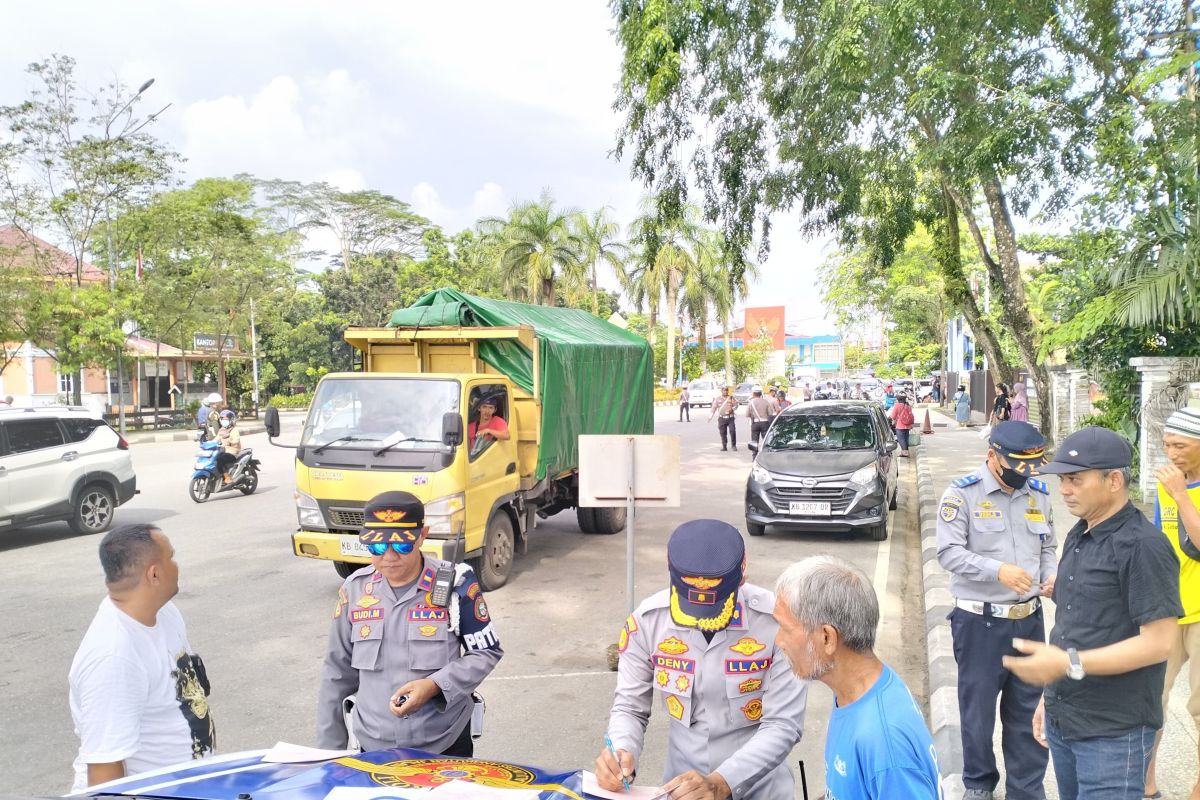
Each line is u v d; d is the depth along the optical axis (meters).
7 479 10.62
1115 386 13.75
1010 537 3.96
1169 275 11.19
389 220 69.56
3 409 11.06
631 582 6.07
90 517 11.76
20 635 7.26
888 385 45.44
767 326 78.12
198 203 33.31
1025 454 3.85
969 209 18.25
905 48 11.81
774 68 15.14
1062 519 10.99
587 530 11.59
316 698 5.85
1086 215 12.69
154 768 2.83
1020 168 12.67
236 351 42.16
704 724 2.63
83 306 27.50
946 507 4.05
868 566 9.56
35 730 5.32
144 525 2.93
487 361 9.17
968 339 49.19
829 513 10.65
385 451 7.88
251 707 5.69
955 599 4.07
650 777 4.80
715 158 16.25
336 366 55.84
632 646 2.78
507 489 8.76
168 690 2.91
